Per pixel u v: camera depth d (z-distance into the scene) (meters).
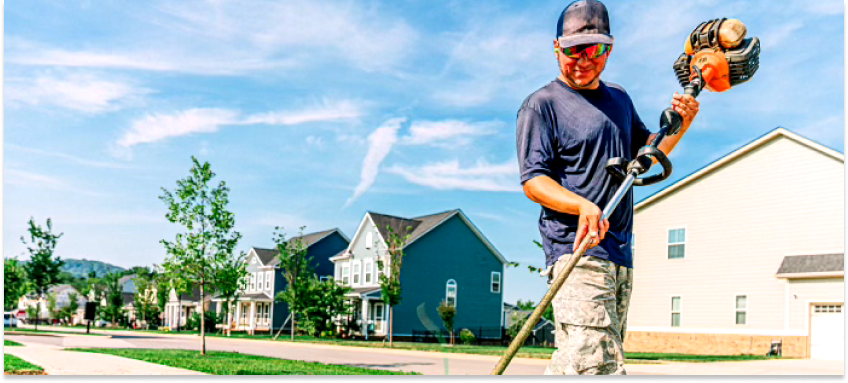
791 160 23.09
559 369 2.05
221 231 17.42
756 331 23.31
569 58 2.18
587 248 1.87
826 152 22.20
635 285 26.81
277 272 51.19
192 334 49.88
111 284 69.81
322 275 49.28
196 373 10.58
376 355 20.81
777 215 23.30
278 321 50.53
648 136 2.37
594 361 2.00
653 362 16.92
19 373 9.25
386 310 39.78
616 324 2.06
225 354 17.17
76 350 16.83
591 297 2.03
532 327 1.73
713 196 25.03
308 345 29.98
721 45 2.10
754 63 2.10
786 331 22.50
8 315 45.53
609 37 2.13
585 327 2.02
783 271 22.45
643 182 2.16
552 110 2.21
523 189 2.14
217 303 60.59
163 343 27.16
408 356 20.09
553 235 2.13
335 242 50.44
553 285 1.78
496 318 42.22
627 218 2.17
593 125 2.18
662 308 25.97
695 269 25.23
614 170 2.10
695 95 2.09
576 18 2.16
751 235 23.86
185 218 17.19
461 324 40.47
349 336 42.19
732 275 24.19
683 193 25.88
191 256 17.08
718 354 24.16
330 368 12.71
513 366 14.84
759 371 13.47
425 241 40.31
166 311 66.44
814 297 21.92
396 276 32.62
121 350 17.67
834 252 21.75
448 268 40.91
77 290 74.50
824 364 16.67
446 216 41.28
